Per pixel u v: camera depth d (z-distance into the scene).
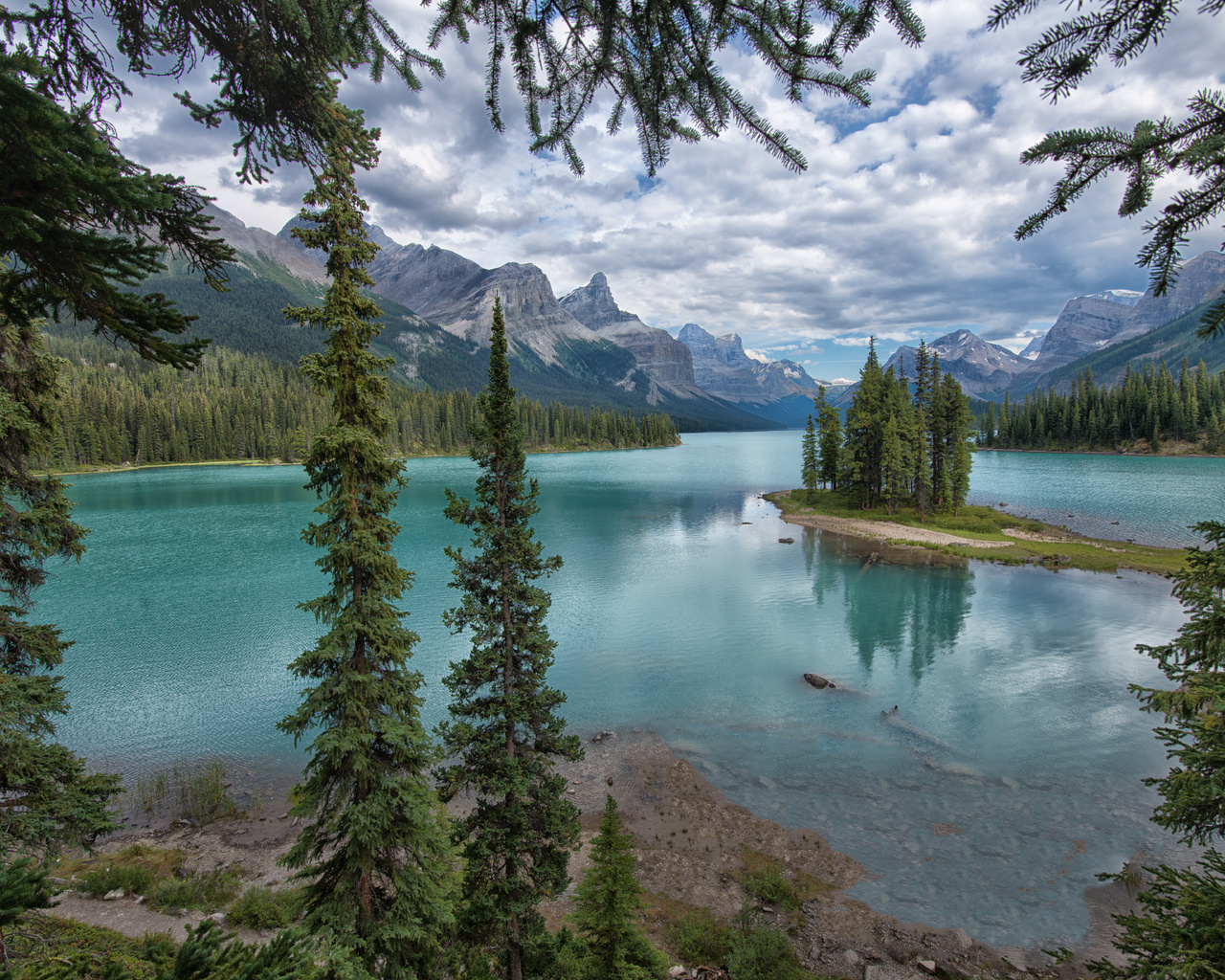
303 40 5.09
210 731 28.19
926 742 25.77
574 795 22.44
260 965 3.96
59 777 11.81
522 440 14.91
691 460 189.12
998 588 48.50
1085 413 179.88
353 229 11.22
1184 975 7.91
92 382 174.62
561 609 46.12
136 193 4.21
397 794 11.34
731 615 43.91
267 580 53.50
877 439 82.75
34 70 3.89
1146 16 2.76
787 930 15.95
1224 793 9.05
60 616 44.44
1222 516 74.94
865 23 3.41
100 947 10.16
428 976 11.69
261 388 197.62
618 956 12.65
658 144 4.92
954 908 16.66
